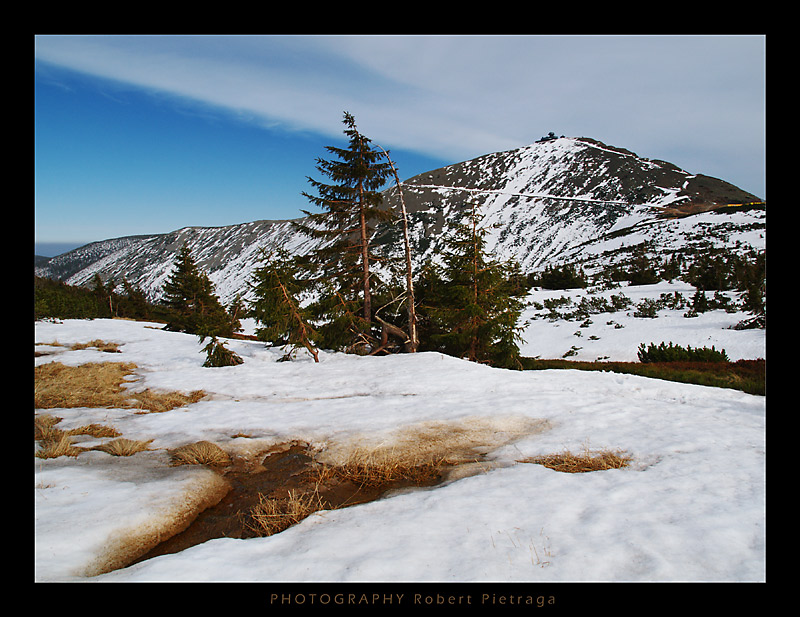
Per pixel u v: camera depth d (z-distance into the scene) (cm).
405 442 652
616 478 486
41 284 5150
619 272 5775
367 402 906
